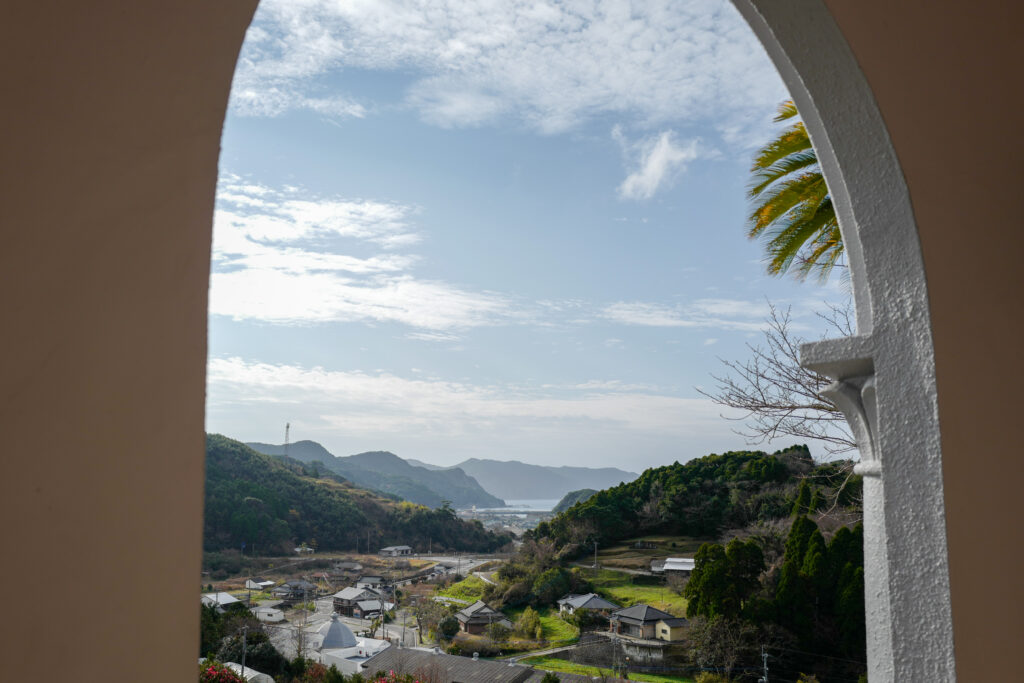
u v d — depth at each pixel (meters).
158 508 0.51
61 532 0.45
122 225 0.51
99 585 0.47
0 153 0.45
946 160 1.21
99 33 0.51
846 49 1.16
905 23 1.20
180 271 0.54
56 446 0.46
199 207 0.56
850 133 1.20
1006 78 1.29
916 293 1.17
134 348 0.51
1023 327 1.23
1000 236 1.24
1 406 0.44
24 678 0.43
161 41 0.54
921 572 1.12
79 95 0.49
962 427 1.14
